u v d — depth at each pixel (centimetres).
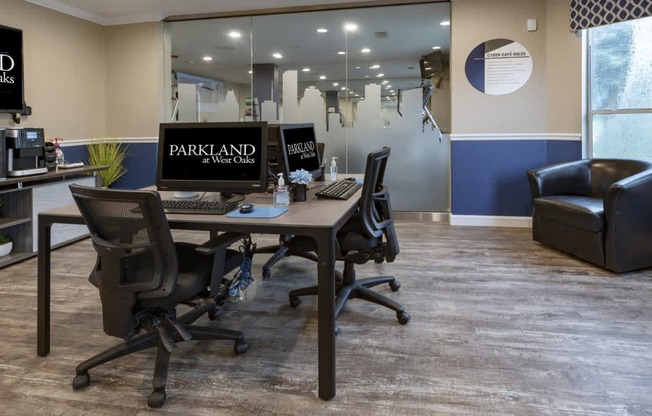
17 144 370
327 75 542
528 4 466
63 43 500
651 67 399
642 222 323
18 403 177
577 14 425
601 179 397
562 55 450
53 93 488
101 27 561
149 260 181
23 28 446
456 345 221
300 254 330
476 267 348
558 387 184
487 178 495
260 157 231
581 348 216
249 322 253
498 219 497
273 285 315
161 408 173
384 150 246
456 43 488
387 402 175
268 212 200
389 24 516
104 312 178
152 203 165
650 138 408
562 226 370
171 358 212
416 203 538
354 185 279
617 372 195
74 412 171
